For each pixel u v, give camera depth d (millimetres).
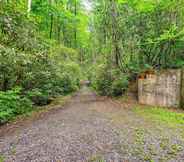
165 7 11617
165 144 4270
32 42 9305
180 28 10836
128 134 5043
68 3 30203
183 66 10109
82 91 24125
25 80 9344
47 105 11164
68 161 3480
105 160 3502
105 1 14711
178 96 9016
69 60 21922
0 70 7410
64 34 31141
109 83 14875
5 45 7289
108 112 8414
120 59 14469
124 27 14344
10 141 4605
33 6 18672
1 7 7188
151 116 7293
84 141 4539
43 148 4121
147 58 13398
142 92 10719
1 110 6738
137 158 3572
